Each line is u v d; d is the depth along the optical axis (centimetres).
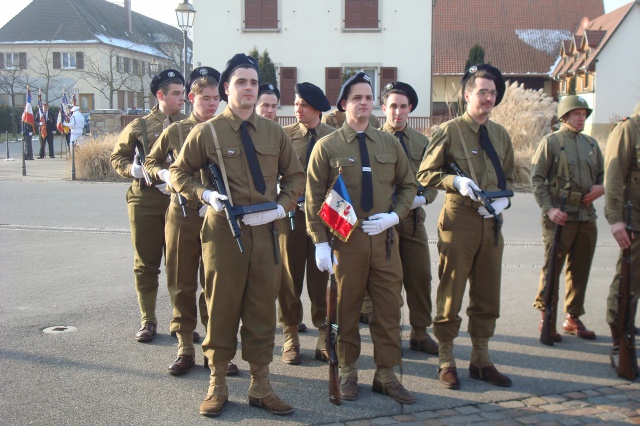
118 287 776
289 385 512
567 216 601
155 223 604
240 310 464
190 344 537
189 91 593
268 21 3244
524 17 4597
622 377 535
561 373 544
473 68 525
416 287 591
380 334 488
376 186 485
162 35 7069
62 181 1786
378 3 3216
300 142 609
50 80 5603
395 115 595
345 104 499
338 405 474
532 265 920
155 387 498
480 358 527
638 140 540
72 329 626
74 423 436
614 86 3728
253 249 454
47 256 933
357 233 477
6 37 5859
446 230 518
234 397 486
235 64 464
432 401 487
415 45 3228
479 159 521
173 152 562
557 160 611
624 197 553
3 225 1158
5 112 4809
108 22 6284
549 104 1873
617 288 564
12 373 516
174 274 539
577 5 4631
